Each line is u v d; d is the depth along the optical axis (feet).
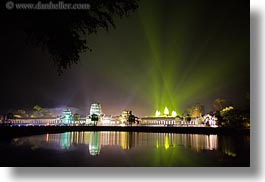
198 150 74.18
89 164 49.29
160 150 75.10
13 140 101.19
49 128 171.32
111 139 120.57
